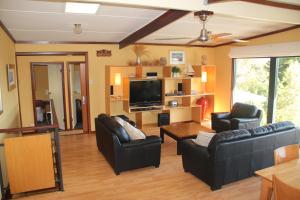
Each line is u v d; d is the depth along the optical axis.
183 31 5.49
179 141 4.81
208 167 3.48
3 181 3.42
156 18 4.18
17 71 5.91
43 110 7.21
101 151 4.95
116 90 6.71
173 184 3.72
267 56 5.87
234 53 6.81
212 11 3.08
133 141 4.05
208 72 7.65
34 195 3.38
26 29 4.75
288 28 5.41
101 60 6.50
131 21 4.35
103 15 3.95
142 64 6.77
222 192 3.47
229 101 7.35
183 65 7.47
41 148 3.27
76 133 6.52
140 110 6.66
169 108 7.04
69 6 3.45
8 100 4.44
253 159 3.68
